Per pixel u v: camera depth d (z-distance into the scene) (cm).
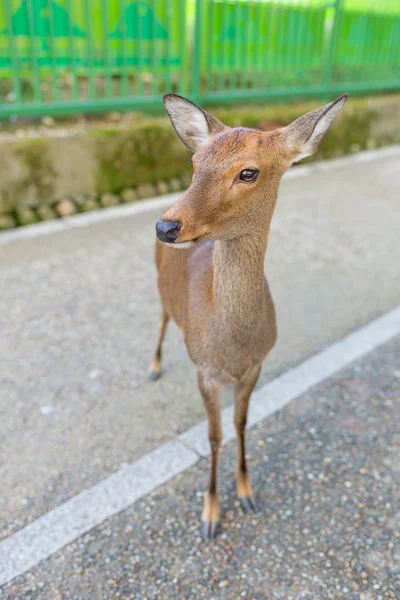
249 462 265
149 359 333
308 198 602
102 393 304
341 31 709
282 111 665
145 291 402
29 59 499
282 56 661
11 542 221
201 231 167
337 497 247
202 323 206
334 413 295
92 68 500
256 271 190
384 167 723
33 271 416
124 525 231
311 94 702
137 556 220
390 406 301
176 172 577
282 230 517
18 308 372
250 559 220
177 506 241
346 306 397
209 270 213
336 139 736
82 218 503
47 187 490
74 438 273
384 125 800
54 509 236
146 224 502
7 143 456
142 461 261
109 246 460
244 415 232
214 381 218
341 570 216
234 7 577
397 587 210
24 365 321
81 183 511
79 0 506
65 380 312
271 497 247
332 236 512
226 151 168
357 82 770
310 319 379
